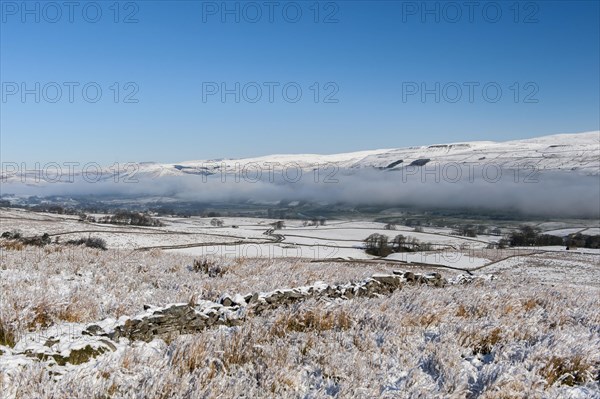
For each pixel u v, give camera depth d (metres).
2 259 15.73
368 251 71.00
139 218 112.31
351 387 5.88
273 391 5.86
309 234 107.88
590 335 8.32
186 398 5.32
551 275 53.06
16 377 5.17
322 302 9.38
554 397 5.93
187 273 16.45
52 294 9.80
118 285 12.86
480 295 11.43
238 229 115.50
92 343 6.50
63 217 102.88
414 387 5.98
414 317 8.99
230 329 7.98
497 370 6.43
